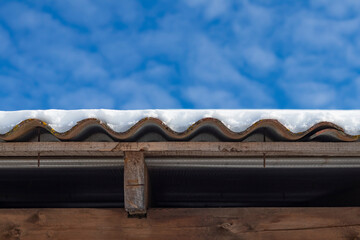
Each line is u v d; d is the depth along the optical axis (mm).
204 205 3199
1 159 2584
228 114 2354
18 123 2262
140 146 2350
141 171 2377
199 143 2355
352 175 2879
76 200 3141
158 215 2520
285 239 2498
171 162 2654
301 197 3148
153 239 2482
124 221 2518
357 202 2975
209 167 2760
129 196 2369
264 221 2523
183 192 3096
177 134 2254
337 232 2510
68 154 2518
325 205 3160
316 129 2316
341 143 2377
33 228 2518
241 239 2492
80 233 2502
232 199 3180
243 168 2773
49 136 2432
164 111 2379
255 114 2344
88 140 2441
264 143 2365
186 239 2484
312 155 2559
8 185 3012
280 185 3029
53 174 2869
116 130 2279
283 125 2258
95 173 2854
